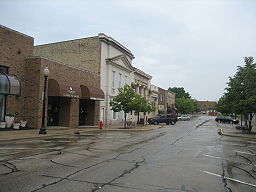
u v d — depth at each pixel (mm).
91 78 29906
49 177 6867
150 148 13172
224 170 8547
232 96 27453
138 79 48406
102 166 8438
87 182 6523
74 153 10797
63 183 6363
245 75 27578
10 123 19781
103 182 6578
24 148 11898
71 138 17109
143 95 52156
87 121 30719
